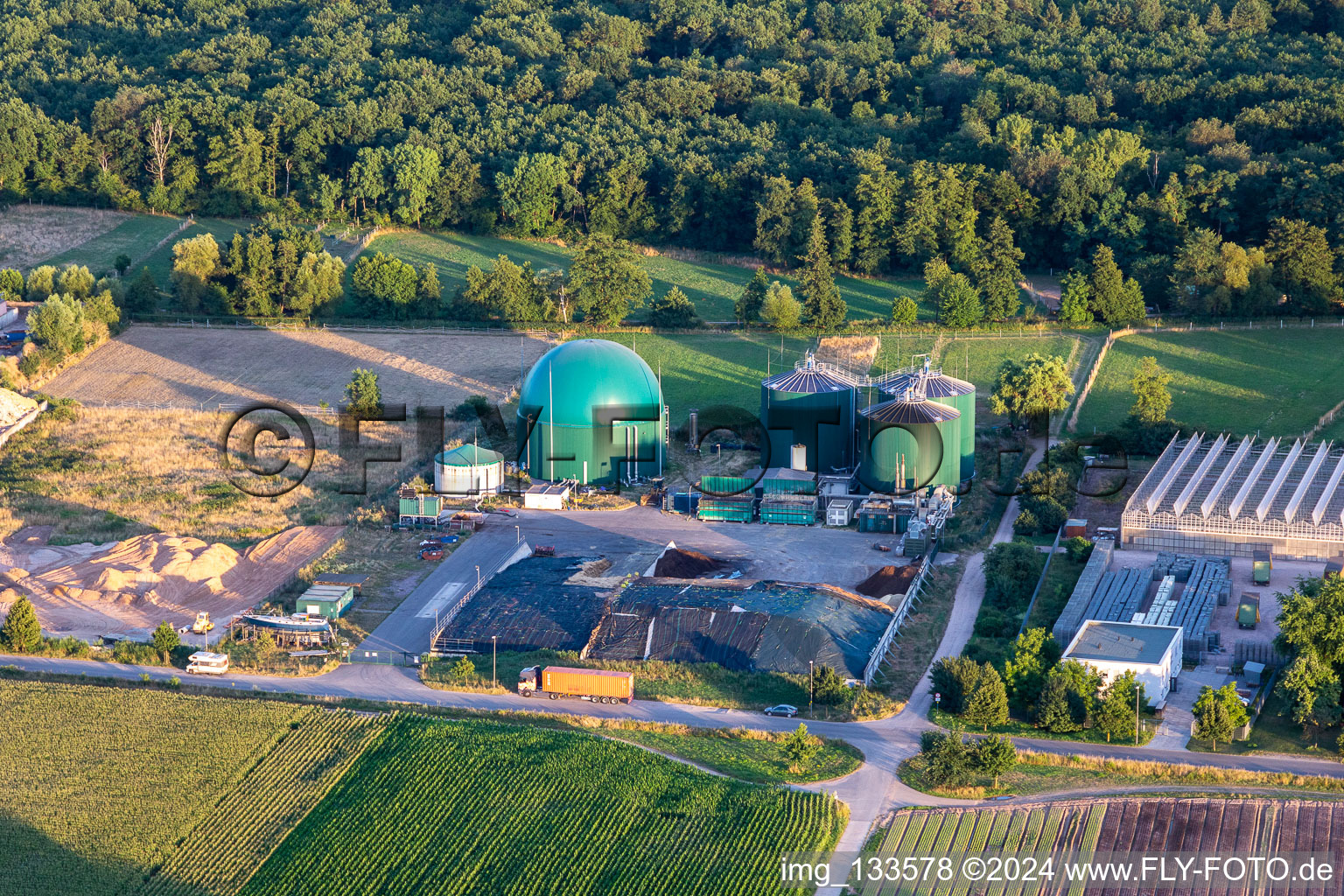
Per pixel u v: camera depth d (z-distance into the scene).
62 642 94.06
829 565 107.75
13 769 79.19
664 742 81.25
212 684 89.50
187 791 77.31
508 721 84.12
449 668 91.19
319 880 70.06
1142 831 70.81
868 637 92.81
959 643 93.44
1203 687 85.31
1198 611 93.50
